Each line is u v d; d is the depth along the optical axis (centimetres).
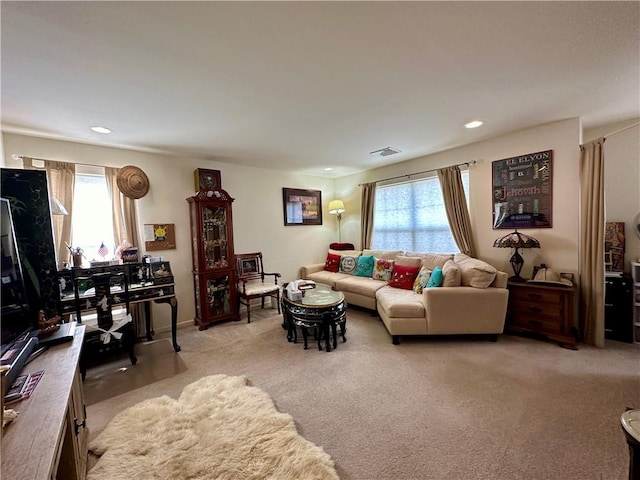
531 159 313
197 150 354
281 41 152
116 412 197
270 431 170
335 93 214
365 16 135
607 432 164
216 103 224
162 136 295
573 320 281
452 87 212
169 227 370
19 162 273
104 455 155
